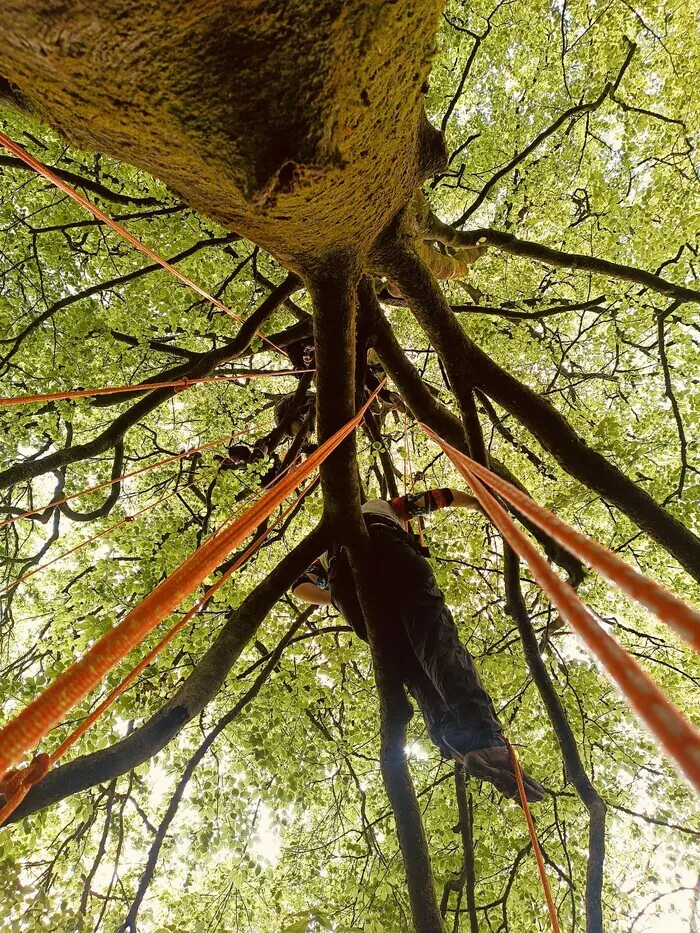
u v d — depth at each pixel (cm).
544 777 692
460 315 786
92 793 547
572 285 804
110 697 162
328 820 755
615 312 805
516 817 651
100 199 671
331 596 408
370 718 715
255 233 173
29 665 627
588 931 316
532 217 770
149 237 676
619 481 335
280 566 343
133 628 101
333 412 284
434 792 679
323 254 197
